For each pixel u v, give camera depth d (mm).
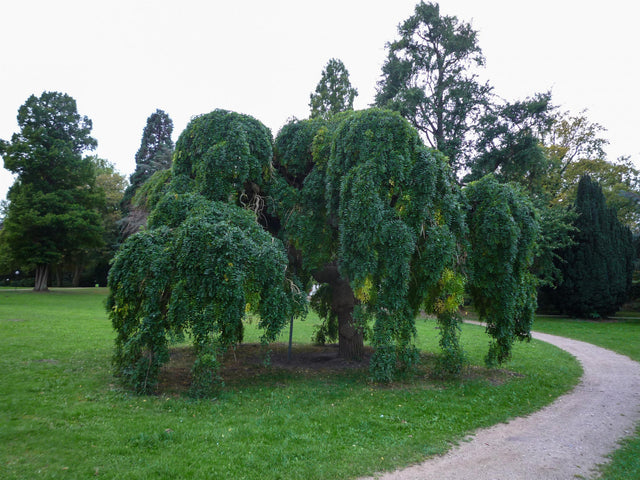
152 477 4711
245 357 13188
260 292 8688
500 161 28125
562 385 10547
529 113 27141
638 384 10891
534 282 11836
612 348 17141
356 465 5301
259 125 11367
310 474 4977
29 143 35438
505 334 10688
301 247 10852
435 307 10391
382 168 9273
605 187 38375
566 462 5676
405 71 29141
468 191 11297
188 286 7992
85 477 4652
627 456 5891
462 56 29391
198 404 7699
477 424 7234
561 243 26984
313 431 6473
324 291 15531
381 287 9391
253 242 8867
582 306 27453
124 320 8555
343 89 32688
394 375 9664
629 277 28938
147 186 13242
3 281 53281
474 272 10703
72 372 9570
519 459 5758
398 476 5082
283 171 12719
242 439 6027
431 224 9836
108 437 5832
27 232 34500
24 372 9242
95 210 38781
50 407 7039
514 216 10727
